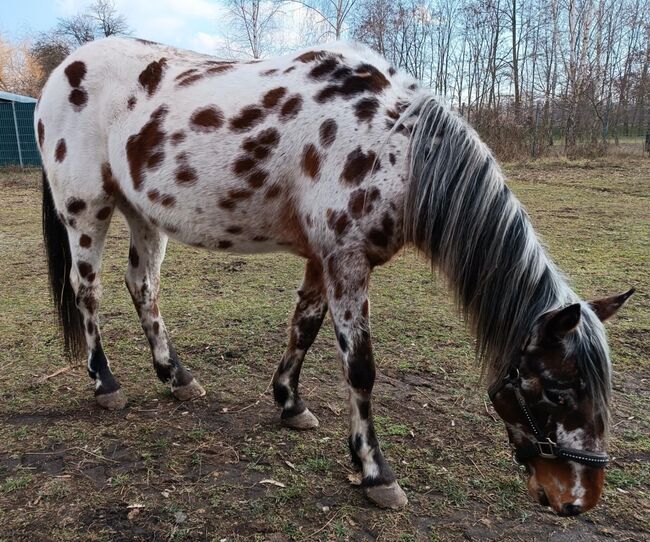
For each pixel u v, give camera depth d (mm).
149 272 2852
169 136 2369
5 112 14156
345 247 2049
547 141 17141
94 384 2848
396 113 2078
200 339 3564
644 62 20812
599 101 18859
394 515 1968
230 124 2271
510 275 1829
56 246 2854
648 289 4469
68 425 2537
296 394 2568
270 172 2229
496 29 19922
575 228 6699
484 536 1871
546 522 1945
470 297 1953
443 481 2160
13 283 4738
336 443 2432
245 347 3453
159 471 2209
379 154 2006
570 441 1667
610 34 21188
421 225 1994
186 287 4672
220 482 2143
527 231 1884
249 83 2316
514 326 1787
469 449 2381
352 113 2086
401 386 2949
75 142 2615
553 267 1871
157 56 2588
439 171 1953
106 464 2250
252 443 2424
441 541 1845
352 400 2104
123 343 3475
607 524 1938
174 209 2426
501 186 1955
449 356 3316
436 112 2025
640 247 5785
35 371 3080
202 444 2410
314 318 2482
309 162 2131
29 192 10609
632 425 2580
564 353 1678
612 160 14383
